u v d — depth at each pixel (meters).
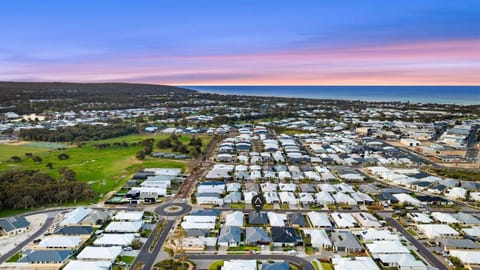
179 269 92.25
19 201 135.00
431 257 101.38
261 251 103.56
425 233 116.19
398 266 95.44
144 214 131.00
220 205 141.62
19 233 114.69
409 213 131.88
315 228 119.38
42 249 102.94
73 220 121.25
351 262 94.75
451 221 124.62
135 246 105.44
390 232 114.81
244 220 125.94
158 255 100.88
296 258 100.06
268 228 118.56
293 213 131.00
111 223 118.50
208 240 107.94
